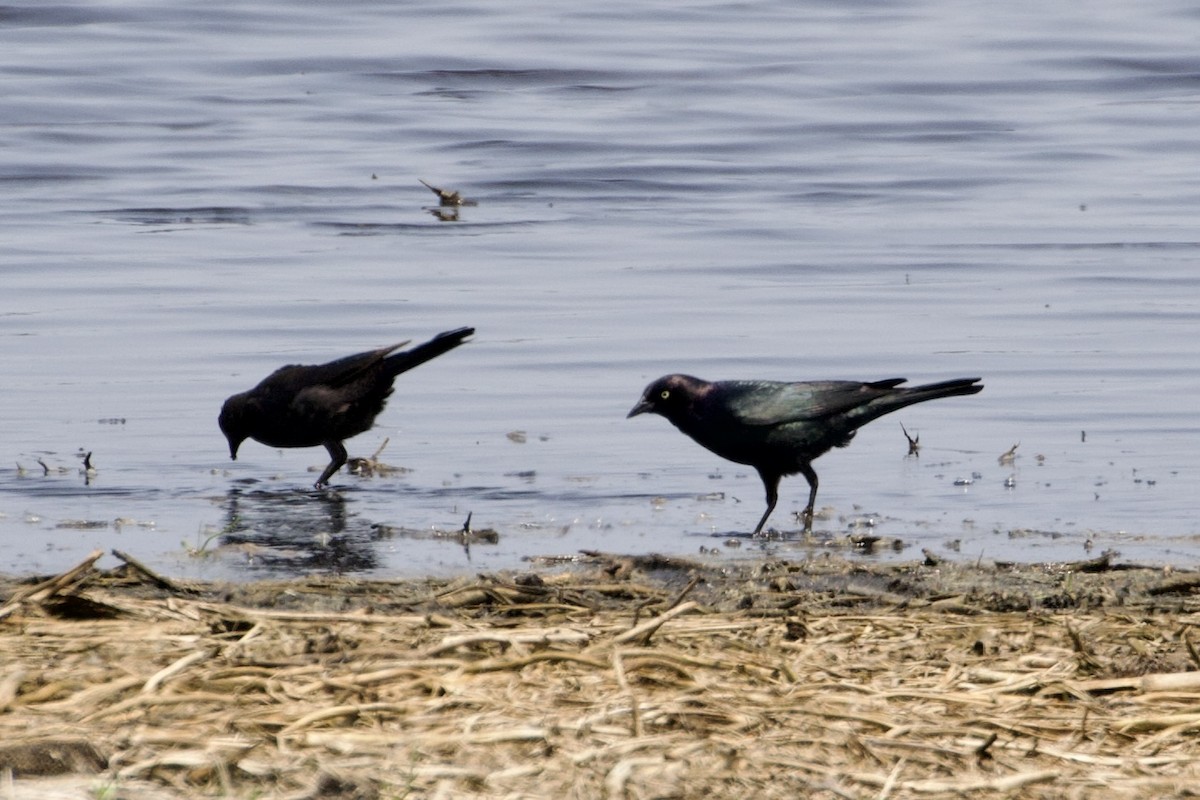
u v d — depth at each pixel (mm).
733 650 7281
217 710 6188
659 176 29734
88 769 5543
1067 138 32562
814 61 37906
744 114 34031
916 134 32938
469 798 5426
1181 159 31000
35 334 19297
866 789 5695
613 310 20984
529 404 16922
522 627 7805
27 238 24625
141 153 30391
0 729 5926
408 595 9266
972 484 13891
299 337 19406
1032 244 24953
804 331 19938
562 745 5898
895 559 11312
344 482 14078
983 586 9820
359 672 6605
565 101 34812
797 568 10438
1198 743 6219
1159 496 13312
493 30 40125
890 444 15523
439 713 6211
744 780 5680
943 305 21328
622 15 41875
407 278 22656
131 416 16125
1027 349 19062
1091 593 9508
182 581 9617
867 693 6633
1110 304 21266
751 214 27141
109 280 22156
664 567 10516
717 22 41500
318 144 31422
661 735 6047
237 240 24891
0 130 31531
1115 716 6484
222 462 14695
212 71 36219
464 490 13742
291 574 10703
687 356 18734
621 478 14234
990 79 36688
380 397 14602
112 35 38469
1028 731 6293
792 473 13391
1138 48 39094
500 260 23922
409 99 34750
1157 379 17656
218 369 17969
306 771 5594
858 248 24781
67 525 12234
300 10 41312
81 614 7656
